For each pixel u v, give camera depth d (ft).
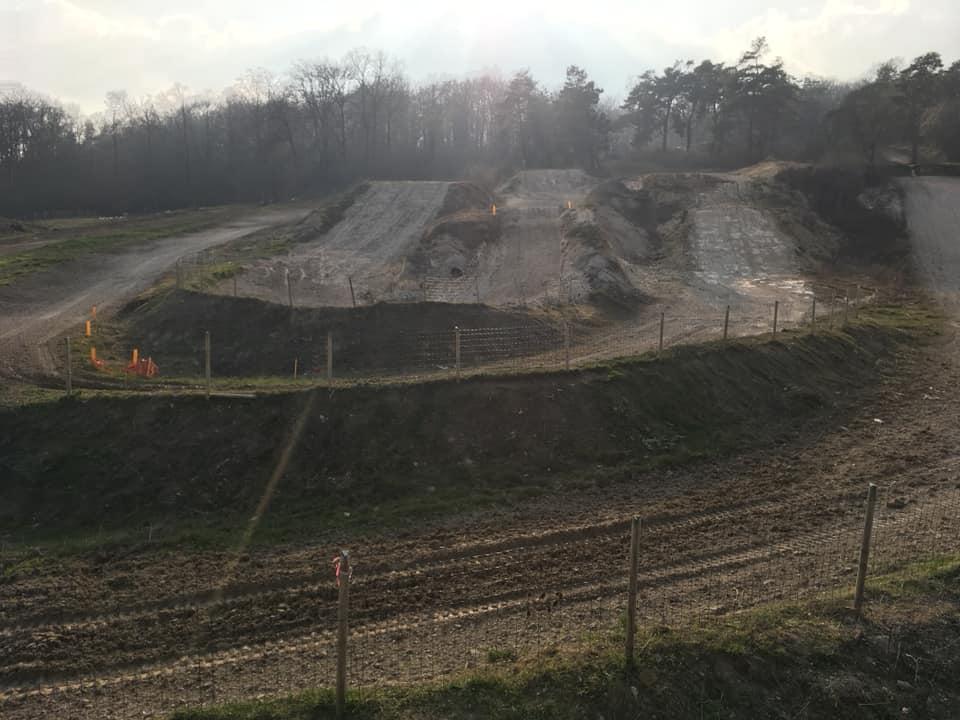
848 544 39.37
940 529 41.14
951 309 107.76
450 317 77.00
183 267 102.63
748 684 25.80
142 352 71.56
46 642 31.35
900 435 57.77
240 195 239.91
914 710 25.64
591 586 35.40
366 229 134.21
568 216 133.49
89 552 39.42
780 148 212.43
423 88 278.87
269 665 29.53
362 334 72.54
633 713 24.23
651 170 212.43
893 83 182.39
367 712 23.86
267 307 75.05
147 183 245.24
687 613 32.01
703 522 42.55
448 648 30.27
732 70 210.18
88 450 47.16
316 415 49.88
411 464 47.83
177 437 48.01
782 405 61.72
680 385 59.36
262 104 264.93
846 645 27.76
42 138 250.98
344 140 245.86
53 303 88.79
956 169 169.99
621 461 50.55
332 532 41.45
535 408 53.06
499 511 43.91
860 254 135.13
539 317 83.35
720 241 132.05
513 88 228.84
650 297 103.76
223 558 38.68
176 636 31.89
